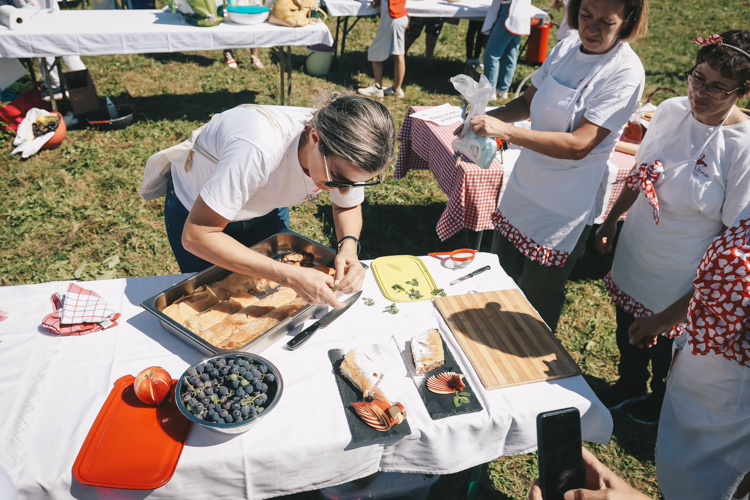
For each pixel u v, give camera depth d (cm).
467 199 337
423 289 221
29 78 636
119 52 492
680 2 1321
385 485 203
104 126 559
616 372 328
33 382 162
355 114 145
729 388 176
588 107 227
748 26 1145
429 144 391
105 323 186
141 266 387
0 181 459
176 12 549
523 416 165
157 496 144
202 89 673
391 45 653
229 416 143
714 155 212
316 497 228
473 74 789
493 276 233
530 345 191
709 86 194
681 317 203
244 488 152
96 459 141
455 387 171
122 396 159
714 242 168
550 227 260
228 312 192
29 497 137
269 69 748
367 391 163
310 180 185
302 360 178
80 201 448
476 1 747
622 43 222
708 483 193
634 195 267
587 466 141
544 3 1156
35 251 390
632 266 257
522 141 232
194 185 207
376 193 499
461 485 252
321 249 218
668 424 208
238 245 170
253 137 159
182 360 175
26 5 515
